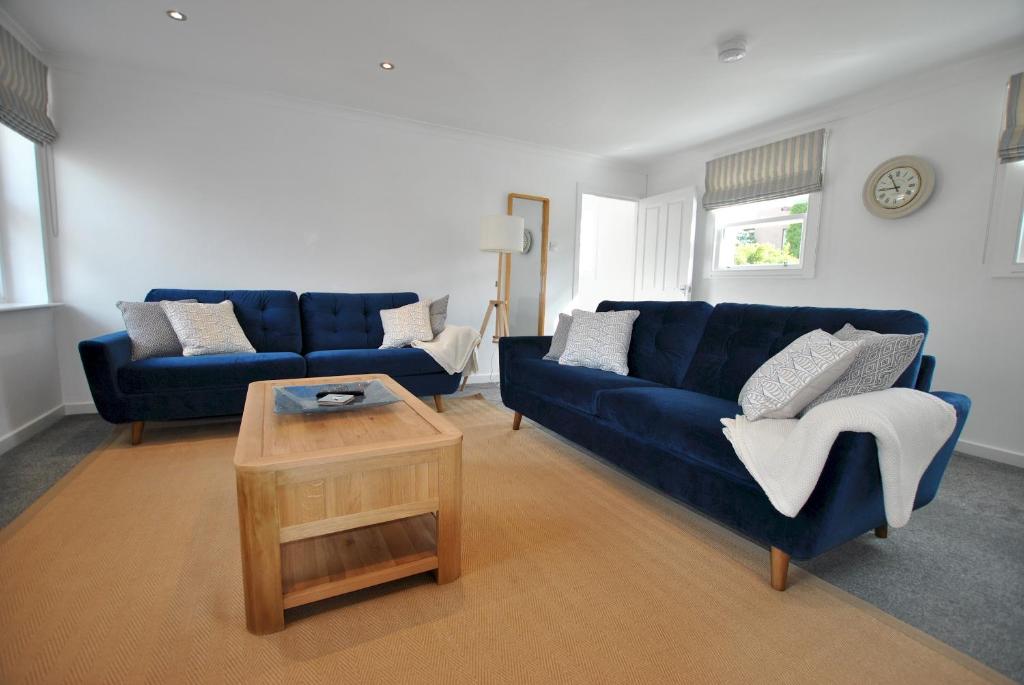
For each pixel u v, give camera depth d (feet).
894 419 4.20
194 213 10.61
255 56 9.10
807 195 11.80
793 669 3.58
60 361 9.70
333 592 4.01
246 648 3.65
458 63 9.25
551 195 14.98
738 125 12.46
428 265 13.29
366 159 12.22
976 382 8.93
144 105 10.00
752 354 6.88
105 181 9.83
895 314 5.70
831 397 5.09
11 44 8.01
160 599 4.18
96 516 5.61
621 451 6.56
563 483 6.97
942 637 3.98
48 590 4.25
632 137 13.53
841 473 4.07
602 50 8.64
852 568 4.97
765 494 4.54
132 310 8.73
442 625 3.96
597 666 3.56
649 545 5.31
